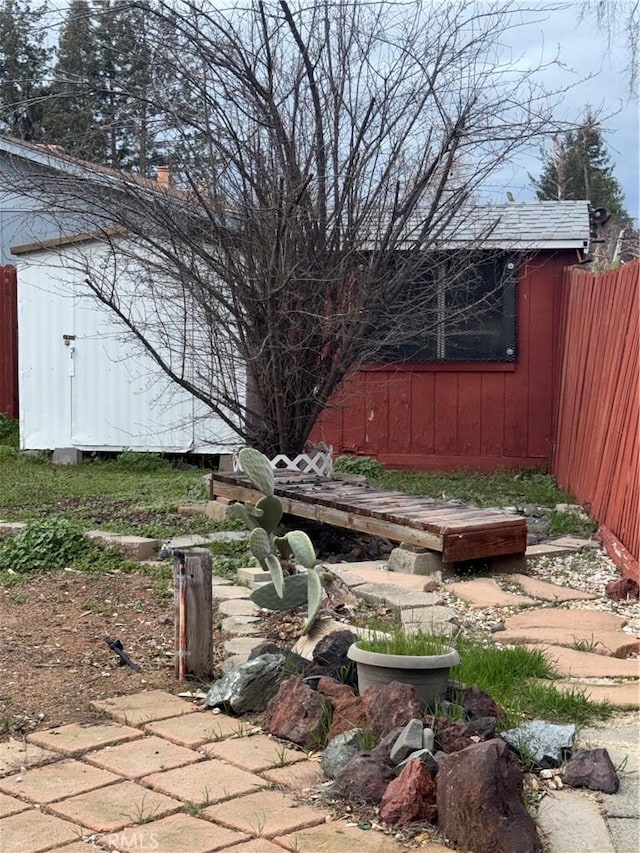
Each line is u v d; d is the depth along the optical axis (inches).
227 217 307.7
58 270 465.4
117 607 231.6
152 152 316.8
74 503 362.9
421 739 133.6
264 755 145.6
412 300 328.5
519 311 483.2
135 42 307.4
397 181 312.0
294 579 186.1
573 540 311.6
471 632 211.5
